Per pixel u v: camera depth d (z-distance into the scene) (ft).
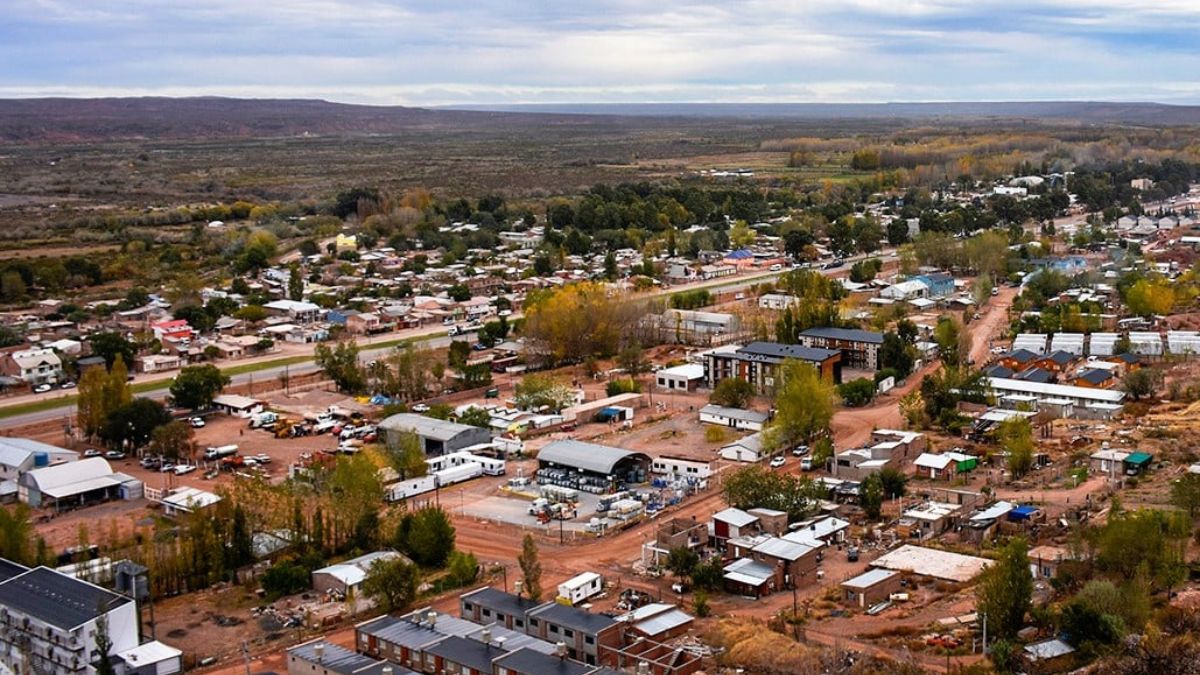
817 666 327.88
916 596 388.78
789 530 449.48
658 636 351.05
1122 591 350.84
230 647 362.33
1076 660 328.08
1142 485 497.87
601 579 408.26
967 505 474.90
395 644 339.57
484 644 334.03
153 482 543.80
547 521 481.05
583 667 313.32
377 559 407.23
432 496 519.60
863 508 481.87
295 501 453.58
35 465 545.03
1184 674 313.32
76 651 326.65
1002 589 349.82
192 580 415.03
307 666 325.62
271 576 409.69
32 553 430.61
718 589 402.52
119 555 418.92
